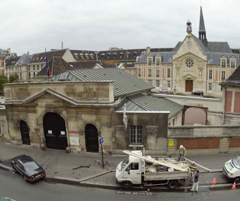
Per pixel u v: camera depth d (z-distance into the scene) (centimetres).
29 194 1700
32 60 9881
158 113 2191
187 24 6788
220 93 6694
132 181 1716
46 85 2338
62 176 1922
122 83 2914
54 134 2453
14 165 2012
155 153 2255
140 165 1697
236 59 6600
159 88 7488
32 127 2498
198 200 1598
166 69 7375
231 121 3092
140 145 2244
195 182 1673
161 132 2222
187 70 6969
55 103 2327
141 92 3091
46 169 2047
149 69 7694
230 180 1816
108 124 2234
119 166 1816
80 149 2347
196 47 6744
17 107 2519
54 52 9281
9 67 10731
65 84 2259
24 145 2598
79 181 1842
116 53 10894
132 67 8138
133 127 2258
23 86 2452
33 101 2416
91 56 10794
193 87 6988
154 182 1748
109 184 1797
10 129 2628
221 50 8031
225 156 2234
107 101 2188
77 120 2295
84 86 2209
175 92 7188
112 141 2266
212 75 6731
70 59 9112
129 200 1612
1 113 2725
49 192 1728
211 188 1731
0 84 6481
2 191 1741
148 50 8250
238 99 2998
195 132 2236
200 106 3362
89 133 2323
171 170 1703
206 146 2266
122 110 2339
